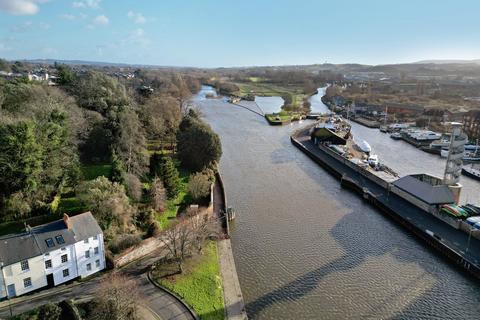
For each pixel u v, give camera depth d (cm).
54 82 15788
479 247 6956
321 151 14738
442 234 7475
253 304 5488
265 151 15012
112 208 6531
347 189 10750
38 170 6612
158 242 6812
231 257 6756
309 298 5666
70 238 5619
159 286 5653
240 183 10875
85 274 5847
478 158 14112
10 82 11275
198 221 7169
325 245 7312
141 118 11875
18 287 5231
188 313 5106
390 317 5316
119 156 8581
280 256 6844
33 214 6700
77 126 8956
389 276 6312
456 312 5472
